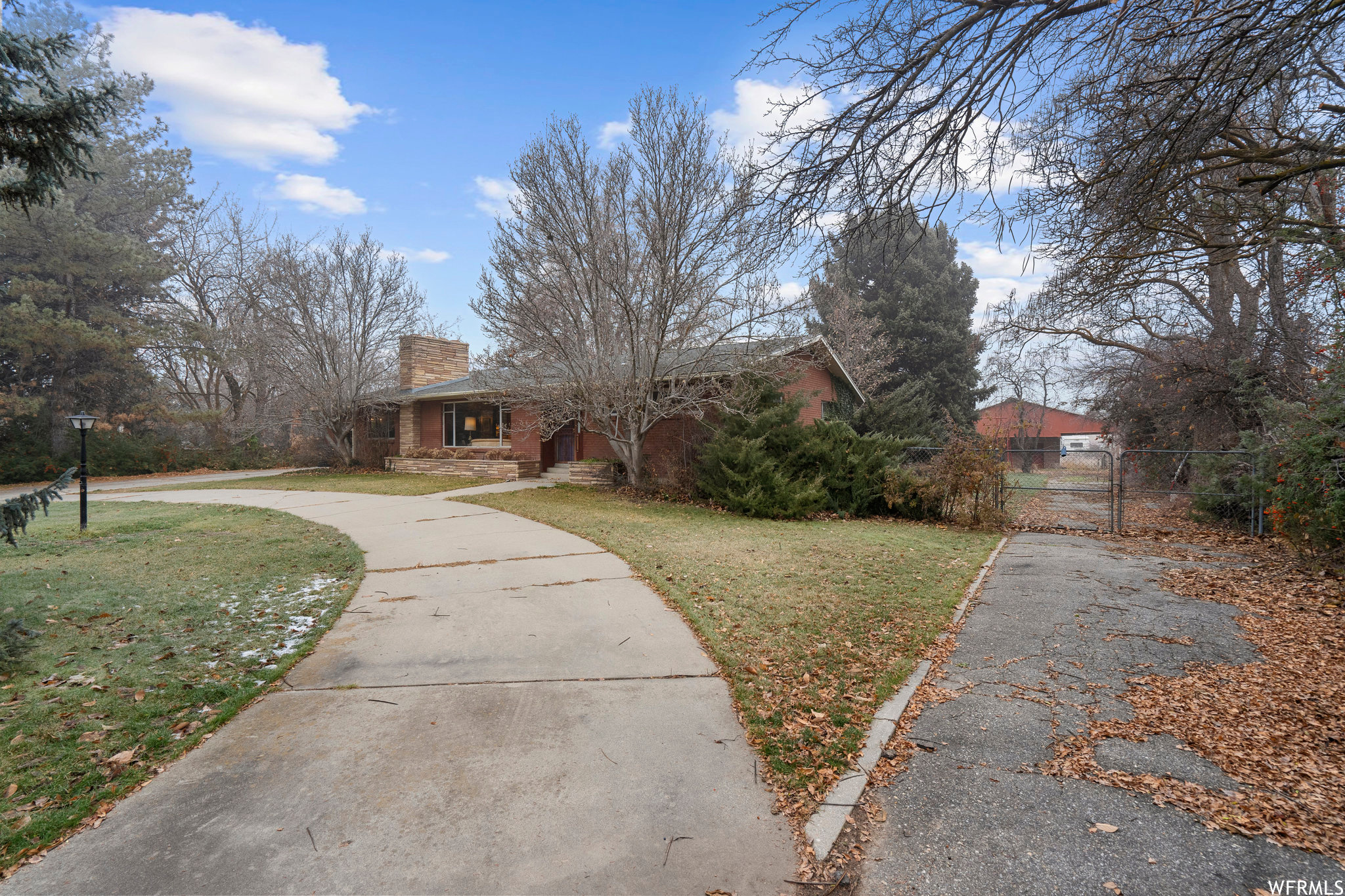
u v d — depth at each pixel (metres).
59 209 20.72
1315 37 3.85
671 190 12.16
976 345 19.28
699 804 2.94
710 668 4.60
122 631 5.30
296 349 22.05
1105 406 17.22
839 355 25.11
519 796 2.99
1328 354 9.55
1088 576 7.34
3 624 4.29
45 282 21.05
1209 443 12.66
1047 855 2.57
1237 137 6.33
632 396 14.10
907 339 29.45
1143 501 16.30
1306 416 7.34
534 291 13.66
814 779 3.14
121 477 23.55
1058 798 2.97
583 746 3.47
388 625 5.57
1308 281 8.16
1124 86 4.46
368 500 14.72
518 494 15.34
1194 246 6.50
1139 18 4.12
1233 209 6.41
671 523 11.41
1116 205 5.16
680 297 12.96
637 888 2.39
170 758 3.31
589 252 12.90
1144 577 7.22
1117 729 3.63
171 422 26.20
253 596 6.48
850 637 5.26
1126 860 2.53
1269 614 5.64
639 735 3.60
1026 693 4.20
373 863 2.52
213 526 10.83
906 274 30.34
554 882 2.41
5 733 3.49
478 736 3.57
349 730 3.65
